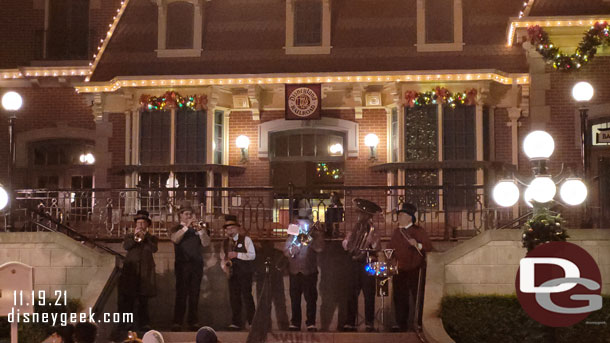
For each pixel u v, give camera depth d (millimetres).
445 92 17734
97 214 17516
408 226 11930
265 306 11891
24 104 19469
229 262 12211
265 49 18734
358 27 18750
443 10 18422
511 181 10430
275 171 18797
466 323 11570
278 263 13328
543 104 17156
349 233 11961
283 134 19141
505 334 11500
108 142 18969
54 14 19969
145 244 12195
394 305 12477
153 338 9055
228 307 13367
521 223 15156
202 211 15008
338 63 18281
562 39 17172
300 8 18875
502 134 18125
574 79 17109
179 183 18453
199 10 18938
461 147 17844
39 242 12781
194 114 18547
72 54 19781
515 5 18781
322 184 19469
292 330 11875
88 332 9180
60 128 19281
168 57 18844
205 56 18766
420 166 17578
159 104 18375
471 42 18266
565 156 17031
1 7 20031
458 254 12281
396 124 18281
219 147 18750
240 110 18875
